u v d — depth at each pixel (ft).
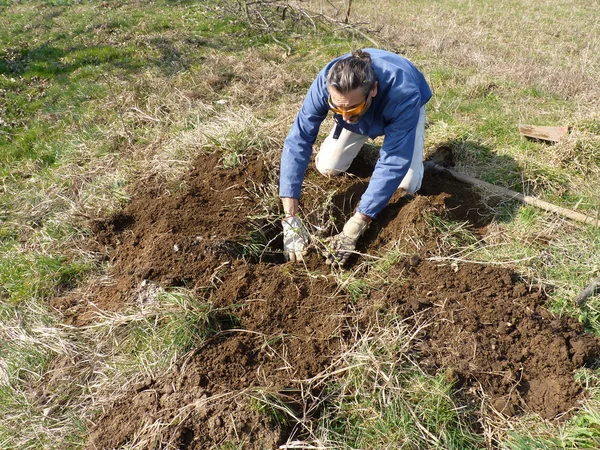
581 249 10.03
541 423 7.19
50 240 10.96
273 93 17.79
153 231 10.53
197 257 9.54
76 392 7.88
